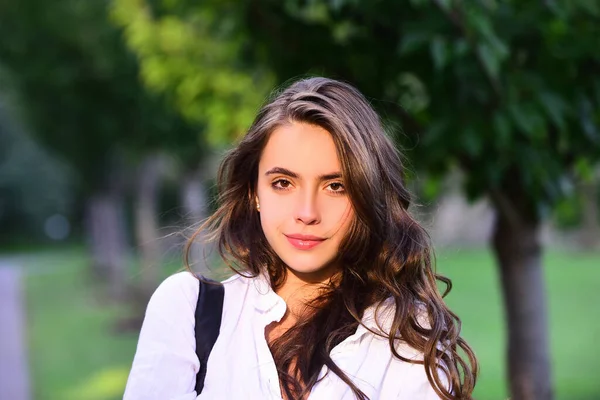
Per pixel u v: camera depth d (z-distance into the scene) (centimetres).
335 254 167
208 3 446
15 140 4256
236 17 392
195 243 194
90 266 2358
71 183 2670
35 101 1278
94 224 1994
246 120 595
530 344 373
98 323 1325
